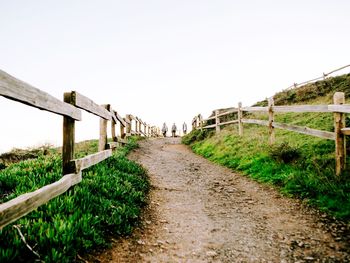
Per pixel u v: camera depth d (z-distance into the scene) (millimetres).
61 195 4316
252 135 11977
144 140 19016
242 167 8992
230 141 12547
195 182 8047
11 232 3135
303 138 9023
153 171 9273
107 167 6859
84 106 5141
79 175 4863
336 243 3980
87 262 3275
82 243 3459
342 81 15570
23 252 2984
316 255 3736
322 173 6125
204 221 5125
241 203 6074
